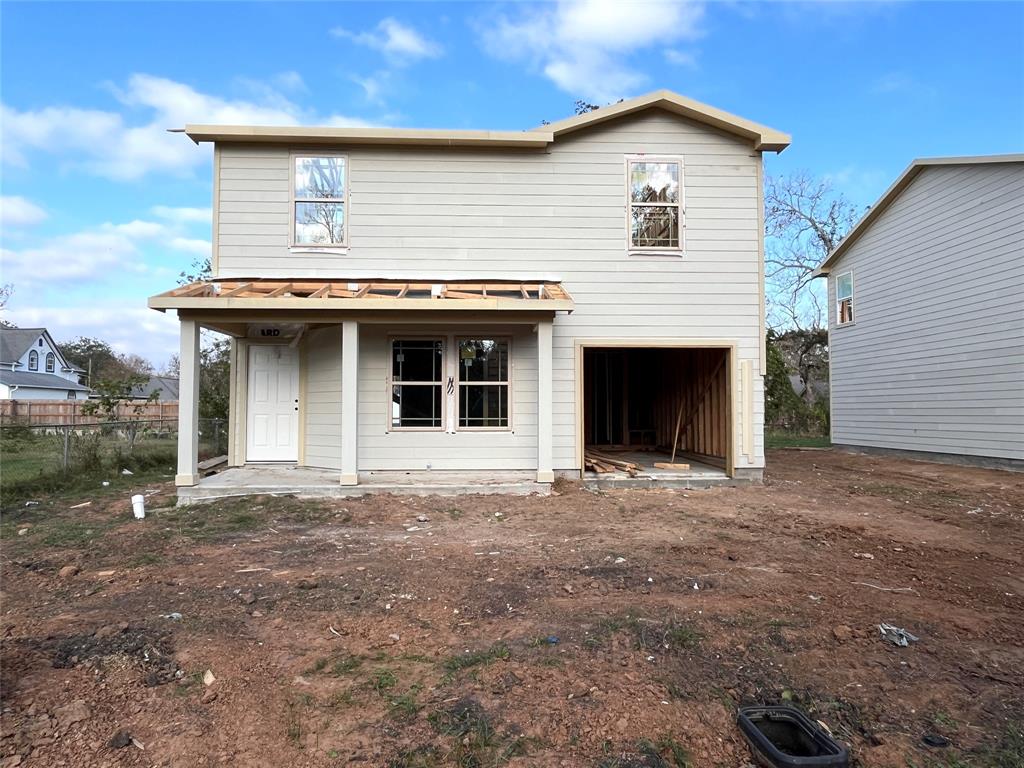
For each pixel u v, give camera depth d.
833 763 2.87
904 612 4.70
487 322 9.64
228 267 10.40
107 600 4.88
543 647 4.02
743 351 10.91
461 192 10.73
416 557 6.11
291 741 3.04
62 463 11.73
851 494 10.34
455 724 3.18
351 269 10.56
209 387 16.45
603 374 15.63
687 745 3.08
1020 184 12.77
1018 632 4.37
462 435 10.57
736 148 11.01
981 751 3.03
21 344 42.78
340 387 10.62
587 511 8.41
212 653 3.88
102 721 3.15
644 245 10.92
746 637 4.17
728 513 8.38
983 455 13.60
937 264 14.94
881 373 17.05
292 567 5.78
